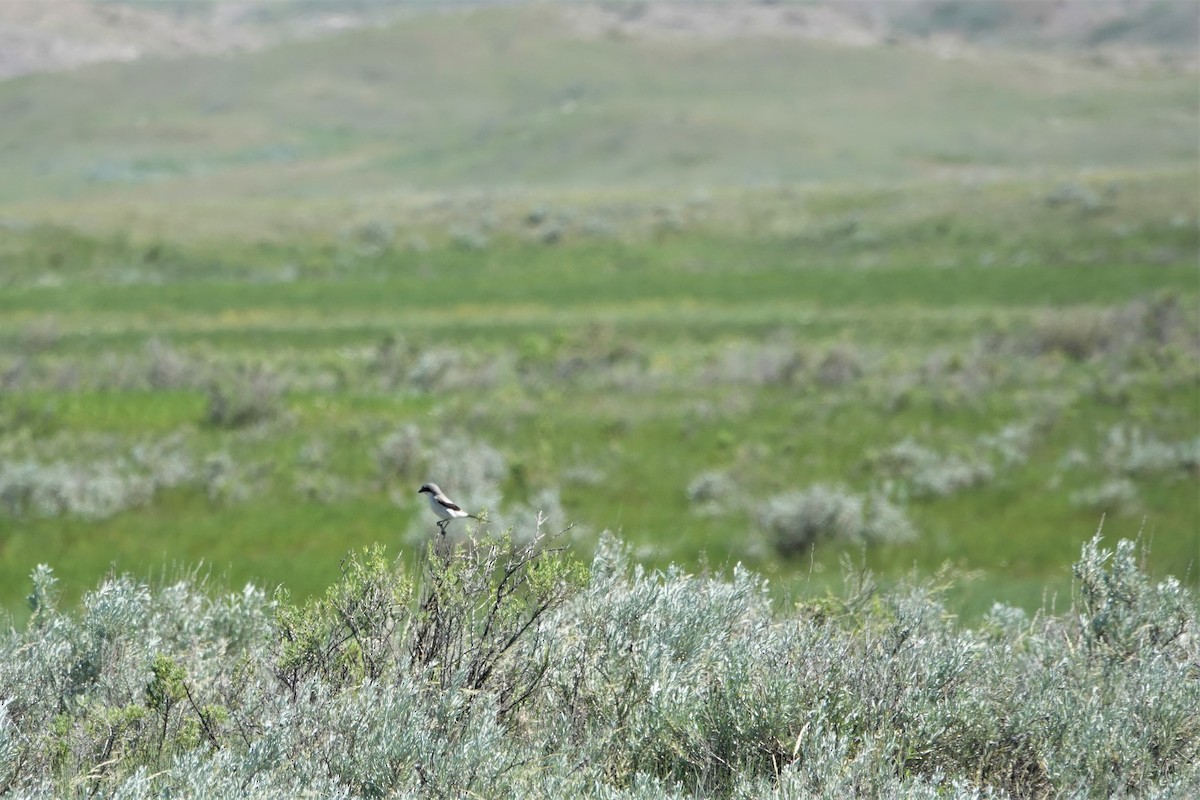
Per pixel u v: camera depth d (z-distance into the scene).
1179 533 63.47
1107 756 21.98
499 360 154.62
